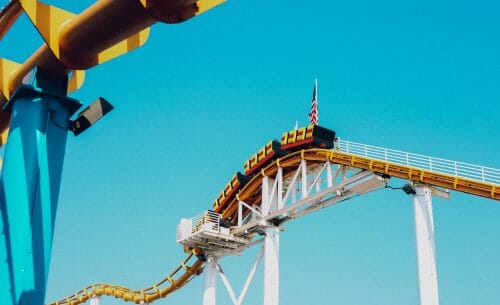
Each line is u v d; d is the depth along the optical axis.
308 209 40.50
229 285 46.78
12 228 14.01
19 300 13.57
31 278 13.89
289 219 42.44
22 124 15.00
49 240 14.52
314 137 39.19
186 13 12.90
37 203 14.48
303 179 39.81
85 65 15.29
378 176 35.12
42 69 15.66
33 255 14.06
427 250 32.06
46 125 15.30
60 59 14.96
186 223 49.00
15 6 15.40
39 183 14.66
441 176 32.53
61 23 15.05
